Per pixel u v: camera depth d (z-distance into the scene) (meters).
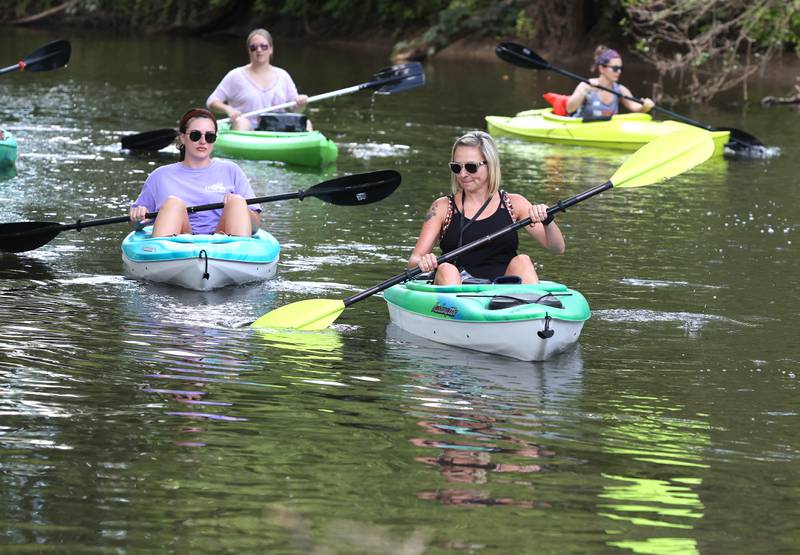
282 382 8.48
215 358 9.05
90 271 11.97
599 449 7.29
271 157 20.08
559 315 9.21
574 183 18.50
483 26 45.44
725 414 8.08
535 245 13.83
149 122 24.33
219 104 21.12
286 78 21.56
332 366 8.97
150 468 6.74
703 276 12.41
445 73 38.56
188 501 6.30
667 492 6.62
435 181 18.52
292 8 54.09
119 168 18.58
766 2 29.17
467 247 10.05
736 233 14.77
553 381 8.76
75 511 6.14
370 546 5.82
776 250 13.80
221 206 12.31
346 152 21.53
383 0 50.81
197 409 7.80
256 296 11.19
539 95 32.78
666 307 11.08
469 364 9.18
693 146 11.38
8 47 42.31
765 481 6.85
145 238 12.10
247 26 56.12
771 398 8.46
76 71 35.12
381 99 30.73
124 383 8.30
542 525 6.12
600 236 14.43
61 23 58.09
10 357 8.80
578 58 43.44
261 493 6.43
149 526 5.99
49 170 18.12
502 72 39.72
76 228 12.30
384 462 6.94
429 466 6.90
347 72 37.31
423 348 9.63
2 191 16.25
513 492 6.55
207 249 11.32
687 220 15.62
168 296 11.07
